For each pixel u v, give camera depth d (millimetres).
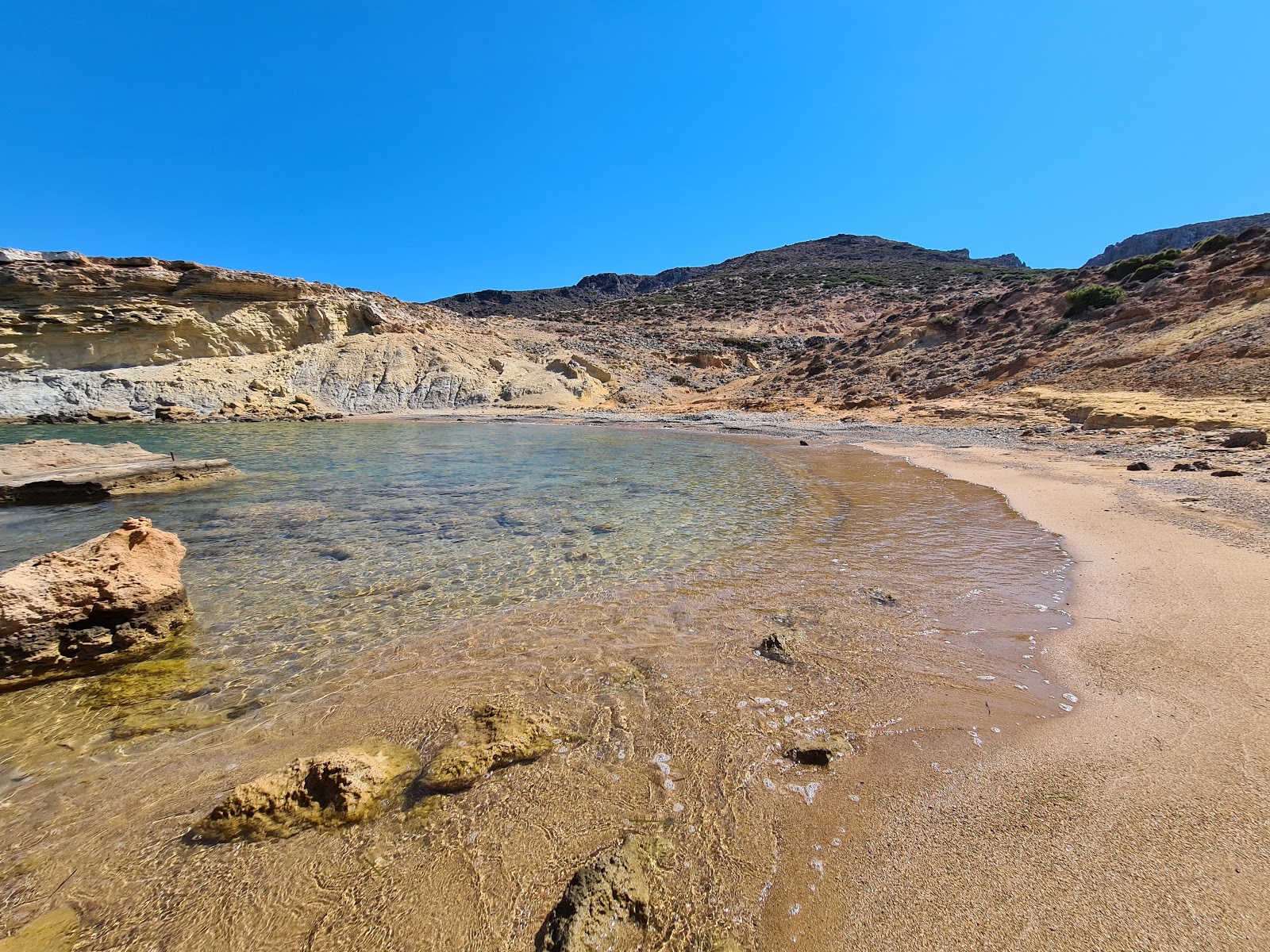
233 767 4441
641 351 64875
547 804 3893
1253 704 4539
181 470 16812
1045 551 9062
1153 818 3467
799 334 79312
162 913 3193
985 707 4883
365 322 54500
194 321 45500
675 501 14070
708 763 4273
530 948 2889
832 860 3332
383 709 5168
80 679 5867
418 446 27344
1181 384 22984
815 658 5871
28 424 37281
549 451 24969
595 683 5504
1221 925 2752
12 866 3545
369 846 3582
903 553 9367
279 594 8062
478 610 7434
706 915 3006
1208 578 7203
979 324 42688
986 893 3045
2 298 40156
